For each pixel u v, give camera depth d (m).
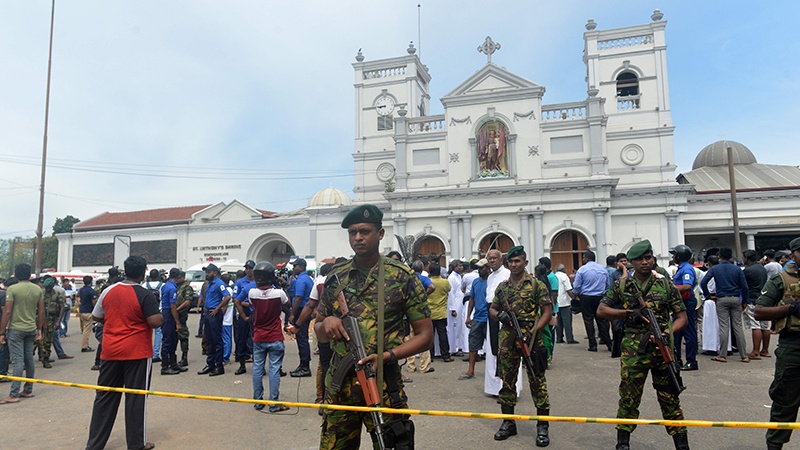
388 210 33.22
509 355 6.04
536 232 28.81
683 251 9.73
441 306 11.30
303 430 6.42
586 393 7.93
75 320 24.78
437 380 9.19
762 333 10.71
